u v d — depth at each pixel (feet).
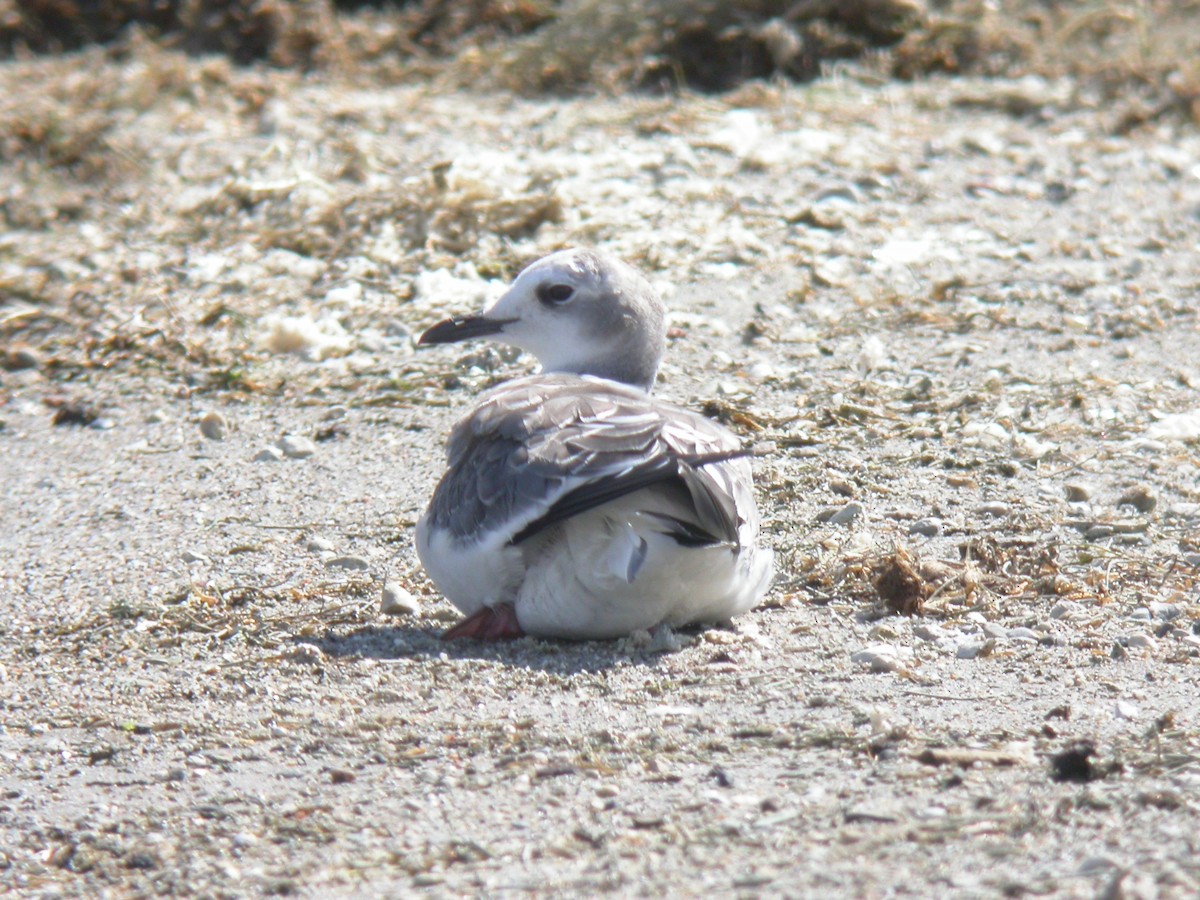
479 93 73.51
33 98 70.79
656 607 28.25
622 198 57.36
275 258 53.88
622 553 26.96
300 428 42.22
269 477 39.24
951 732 24.71
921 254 52.95
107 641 30.37
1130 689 26.43
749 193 57.98
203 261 53.93
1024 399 41.91
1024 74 73.77
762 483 36.78
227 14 80.53
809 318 48.08
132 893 21.48
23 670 29.17
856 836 21.39
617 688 26.99
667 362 44.62
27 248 56.18
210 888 21.44
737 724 25.36
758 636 29.19
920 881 20.02
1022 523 34.47
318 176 60.54
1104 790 22.41
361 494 37.86
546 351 34.01
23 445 42.32
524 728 25.54
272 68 78.74
